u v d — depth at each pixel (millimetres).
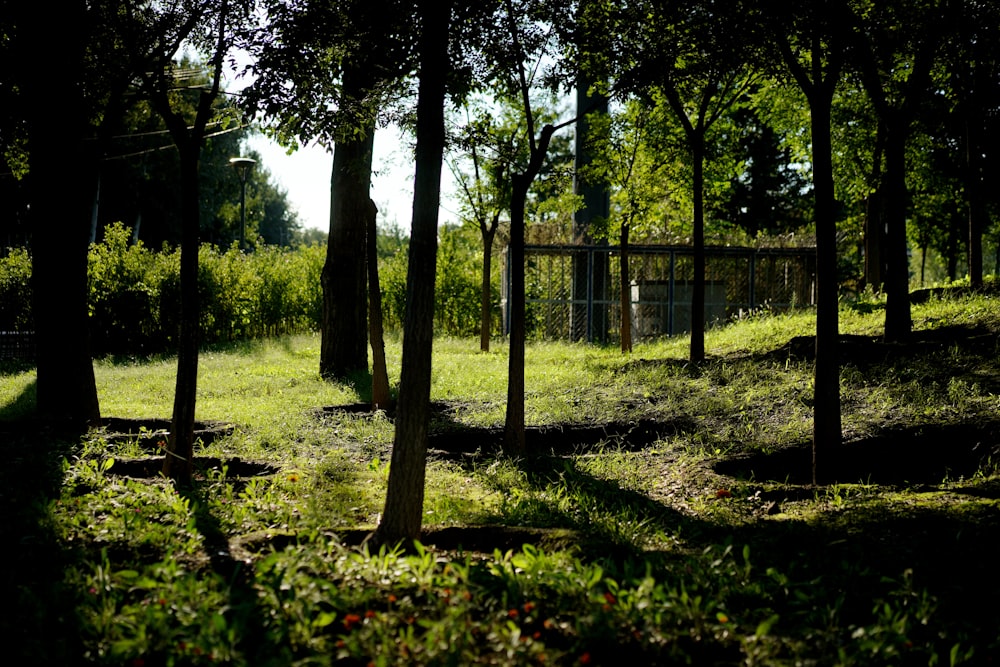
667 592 4301
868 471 8242
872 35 10281
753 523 6453
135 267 21375
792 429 9344
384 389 11469
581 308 21922
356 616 3863
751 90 16906
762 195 36906
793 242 22375
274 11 6699
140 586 4234
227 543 5453
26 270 20688
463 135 10883
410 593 4270
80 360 9609
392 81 7660
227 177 45469
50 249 9477
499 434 9930
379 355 11445
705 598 4395
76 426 9367
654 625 3867
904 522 5996
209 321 22469
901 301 11711
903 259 11664
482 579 4480
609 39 7953
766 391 10797
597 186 21688
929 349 11094
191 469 7438
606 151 15688
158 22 7668
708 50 7711
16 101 11242
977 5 9562
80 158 9648
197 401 12172
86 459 7812
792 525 6188
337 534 5625
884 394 9852
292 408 11281
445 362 15320
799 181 37031
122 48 9078
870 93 11148
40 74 9375
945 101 16797
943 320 12391
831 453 7836
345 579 4359
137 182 36938
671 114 14781
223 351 19703
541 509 6938
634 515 6586
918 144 18828
